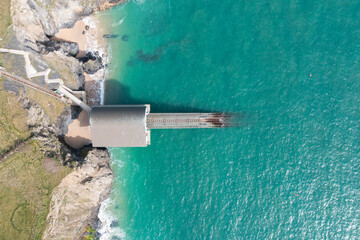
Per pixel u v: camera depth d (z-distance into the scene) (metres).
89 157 71.88
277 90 74.25
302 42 74.25
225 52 75.75
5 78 66.62
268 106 74.19
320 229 71.88
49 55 69.94
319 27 74.06
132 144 71.19
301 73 73.94
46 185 67.19
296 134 73.50
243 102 74.62
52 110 71.19
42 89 69.69
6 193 65.50
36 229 65.88
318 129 73.19
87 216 74.44
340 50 73.25
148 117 73.44
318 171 72.81
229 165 74.38
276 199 72.88
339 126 72.88
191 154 75.31
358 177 71.75
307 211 72.38
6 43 66.44
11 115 66.56
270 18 75.25
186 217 74.81
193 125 74.06
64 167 68.50
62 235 70.69
